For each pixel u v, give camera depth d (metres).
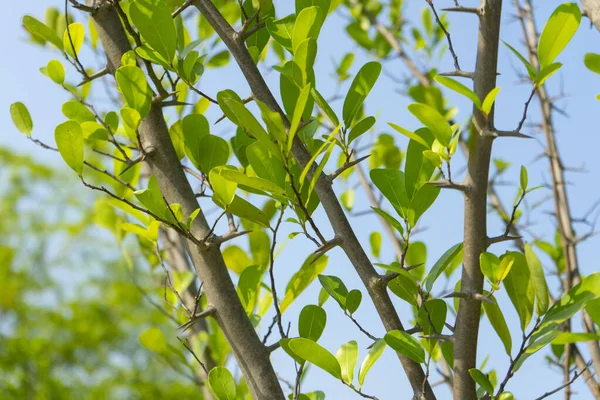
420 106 1.02
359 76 1.22
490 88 1.05
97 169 1.26
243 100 1.22
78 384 10.59
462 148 2.53
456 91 1.01
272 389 1.22
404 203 1.19
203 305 1.99
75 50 1.54
